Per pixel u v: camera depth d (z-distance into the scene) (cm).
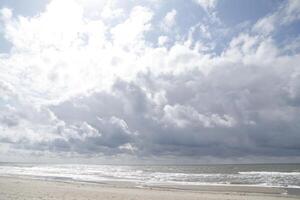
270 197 1861
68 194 1652
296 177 4109
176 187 2688
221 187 2709
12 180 2842
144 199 1592
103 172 6306
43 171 6359
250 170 6725
